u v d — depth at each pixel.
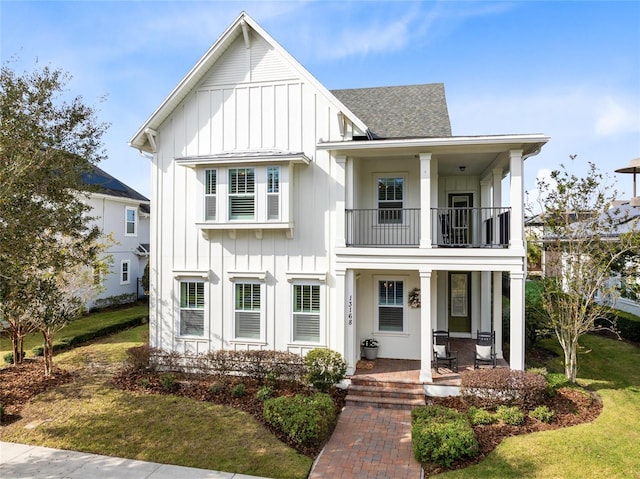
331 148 10.28
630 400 9.19
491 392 8.66
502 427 7.86
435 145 9.91
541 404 8.73
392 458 7.12
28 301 9.34
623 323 15.20
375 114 12.98
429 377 9.96
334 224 10.99
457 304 14.84
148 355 11.53
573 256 10.90
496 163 11.57
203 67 11.53
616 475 6.18
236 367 10.75
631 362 12.20
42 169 9.25
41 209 9.06
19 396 9.84
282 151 11.25
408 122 12.21
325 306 11.03
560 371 11.41
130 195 24.81
